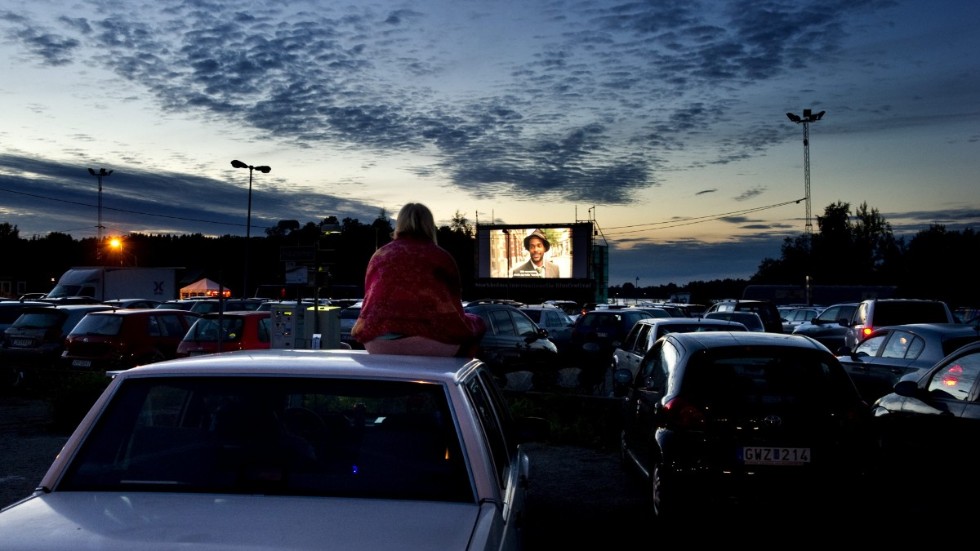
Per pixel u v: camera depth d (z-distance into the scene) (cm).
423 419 333
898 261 9331
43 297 4488
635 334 1469
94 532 268
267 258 9850
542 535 667
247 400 336
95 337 1647
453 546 263
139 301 3303
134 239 10262
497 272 6500
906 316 1738
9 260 10044
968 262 7638
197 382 341
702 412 634
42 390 1570
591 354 2134
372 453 325
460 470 318
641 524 700
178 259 10175
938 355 1120
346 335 2239
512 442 465
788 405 626
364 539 266
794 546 651
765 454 616
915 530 703
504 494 337
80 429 330
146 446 327
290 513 288
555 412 1213
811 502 611
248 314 1722
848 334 1886
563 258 6322
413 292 521
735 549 641
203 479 316
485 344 1761
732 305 2741
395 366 359
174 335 1789
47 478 317
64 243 10338
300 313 1659
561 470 930
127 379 344
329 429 334
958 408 734
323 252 1695
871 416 641
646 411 748
